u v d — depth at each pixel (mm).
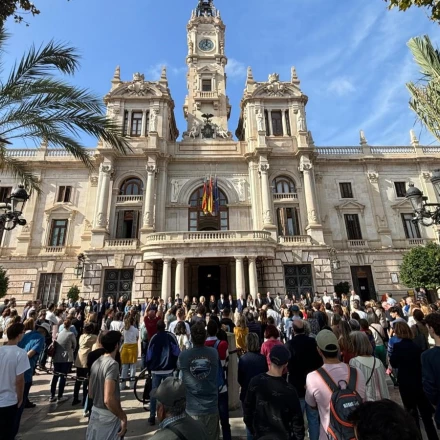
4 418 5070
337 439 3295
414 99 10969
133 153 31906
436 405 4668
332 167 34688
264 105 35656
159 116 34125
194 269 30891
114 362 4984
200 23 46750
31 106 10109
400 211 33406
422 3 7953
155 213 30453
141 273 27750
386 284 30672
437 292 29750
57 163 32906
